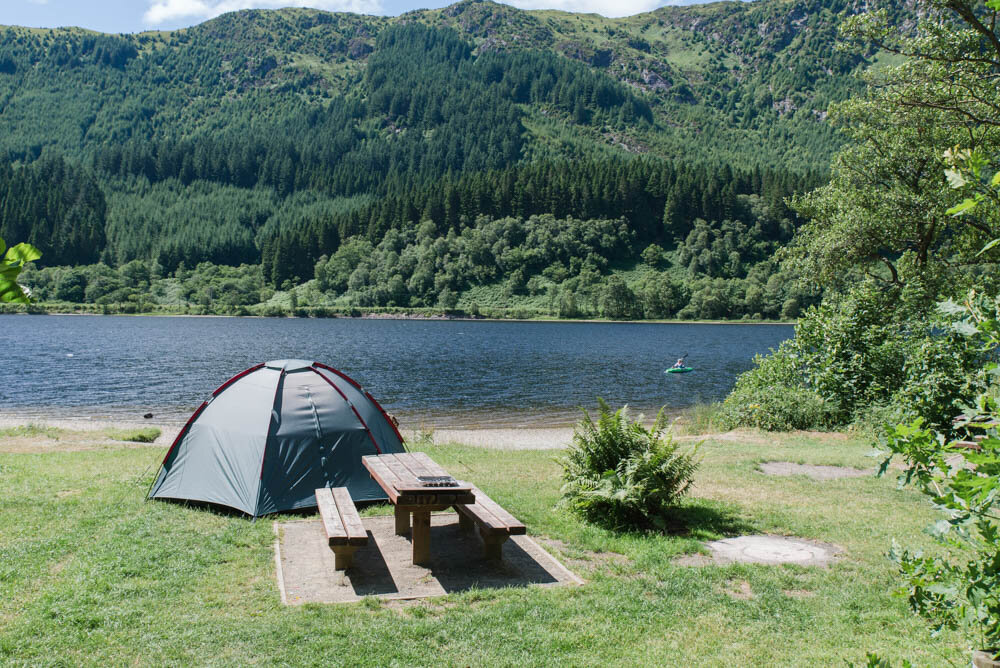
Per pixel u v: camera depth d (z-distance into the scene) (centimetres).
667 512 993
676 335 10244
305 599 673
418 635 599
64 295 16625
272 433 1007
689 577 742
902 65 2077
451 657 563
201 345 7550
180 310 15738
